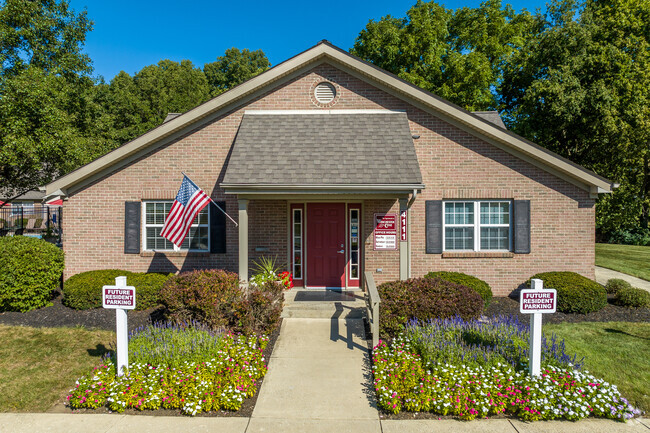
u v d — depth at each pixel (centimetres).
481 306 754
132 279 963
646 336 768
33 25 2105
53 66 2205
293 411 516
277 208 1088
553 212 1080
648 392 557
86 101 2394
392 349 655
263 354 691
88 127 2466
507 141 1061
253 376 582
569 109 1905
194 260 1102
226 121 1109
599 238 2769
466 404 499
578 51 2022
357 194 895
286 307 903
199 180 1103
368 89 1116
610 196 2420
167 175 1099
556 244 1082
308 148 984
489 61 2561
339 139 1016
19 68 1998
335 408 523
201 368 562
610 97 1870
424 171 1093
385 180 884
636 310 941
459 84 2281
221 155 1104
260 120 1085
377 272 1084
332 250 1092
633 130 1989
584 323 848
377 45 2531
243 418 499
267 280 891
